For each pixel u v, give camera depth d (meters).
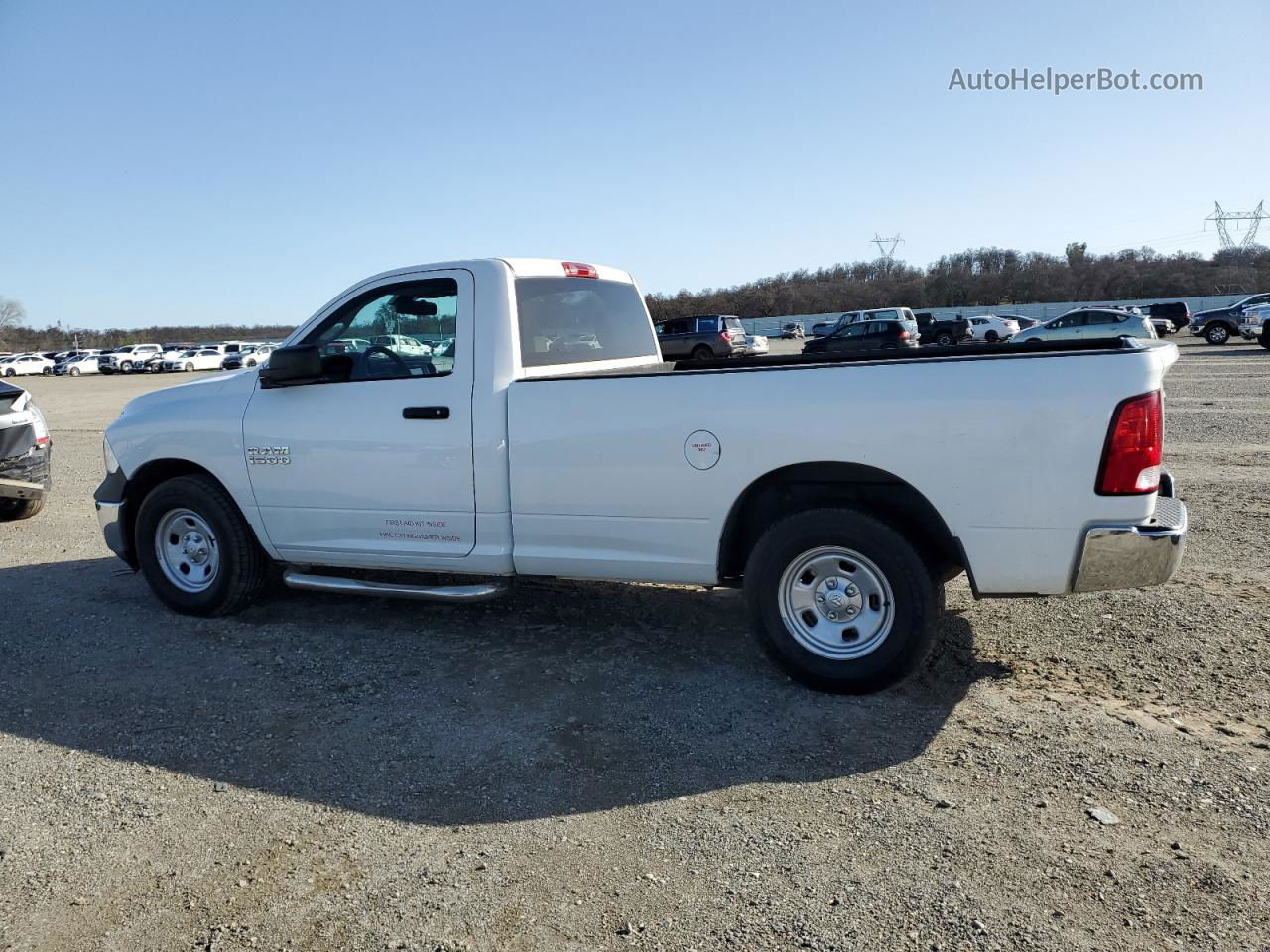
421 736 3.75
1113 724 3.64
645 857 2.85
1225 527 6.82
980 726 3.67
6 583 6.23
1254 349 29.14
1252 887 2.59
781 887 2.67
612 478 4.21
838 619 3.98
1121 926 2.45
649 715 3.88
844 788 3.23
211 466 5.16
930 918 2.50
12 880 2.82
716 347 30.83
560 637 4.88
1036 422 3.52
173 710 4.05
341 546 4.93
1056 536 3.55
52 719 3.99
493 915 2.59
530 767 3.46
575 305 5.19
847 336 33.09
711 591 5.64
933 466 3.67
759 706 3.93
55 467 12.50
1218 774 3.22
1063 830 2.91
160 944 2.50
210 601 5.24
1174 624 4.72
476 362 4.50
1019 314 58.78
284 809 3.20
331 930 2.54
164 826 3.11
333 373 4.89
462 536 4.60
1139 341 4.13
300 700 4.13
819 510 3.89
